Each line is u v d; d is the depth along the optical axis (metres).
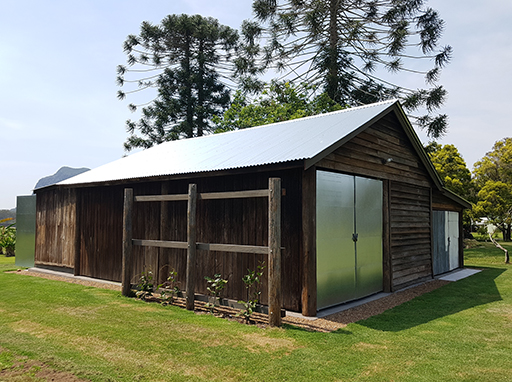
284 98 21.09
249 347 4.69
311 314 6.22
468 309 7.04
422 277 10.52
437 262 11.92
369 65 18.48
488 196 22.84
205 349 4.59
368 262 8.17
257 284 6.84
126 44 25.80
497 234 32.41
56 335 5.06
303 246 6.29
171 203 8.34
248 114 23.30
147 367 4.05
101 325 5.52
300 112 19.92
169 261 8.28
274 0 17.98
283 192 5.79
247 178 7.17
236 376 3.86
